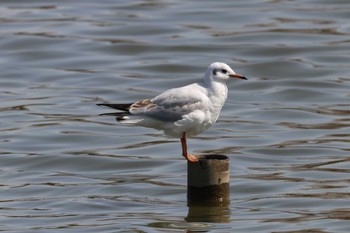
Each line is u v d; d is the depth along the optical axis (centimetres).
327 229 1364
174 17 2800
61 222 1420
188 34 2666
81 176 1691
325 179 1636
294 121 2038
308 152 1806
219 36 2642
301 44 2572
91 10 2877
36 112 2095
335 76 2356
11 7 2906
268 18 2777
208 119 1366
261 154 1802
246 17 2789
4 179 1672
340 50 2530
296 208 1482
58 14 2834
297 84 2298
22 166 1758
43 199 1546
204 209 1430
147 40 2623
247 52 2527
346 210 1461
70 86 2305
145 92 2252
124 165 1750
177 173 1695
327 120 2033
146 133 1950
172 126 1353
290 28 2688
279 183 1614
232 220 1420
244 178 1648
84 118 2052
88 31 2681
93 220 1428
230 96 2238
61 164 1766
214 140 1900
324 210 1465
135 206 1500
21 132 1948
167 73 2403
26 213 1469
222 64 1370
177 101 1346
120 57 2512
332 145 1845
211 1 2952
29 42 2588
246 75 2391
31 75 2386
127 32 2678
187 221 1410
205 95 1361
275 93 2247
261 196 1550
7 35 2633
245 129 1978
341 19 2761
